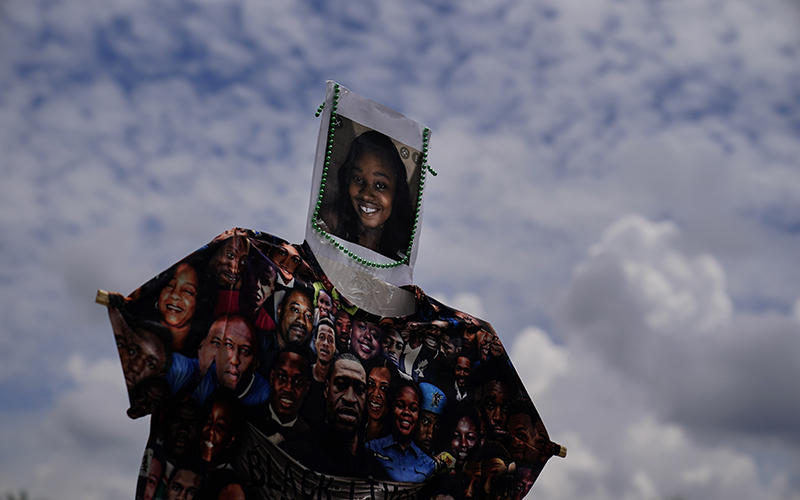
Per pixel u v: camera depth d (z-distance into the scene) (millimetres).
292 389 3113
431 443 3516
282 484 3035
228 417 2920
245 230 3180
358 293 3578
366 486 3242
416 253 3836
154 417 2834
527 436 3771
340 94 3660
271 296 3131
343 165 3643
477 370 3756
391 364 3486
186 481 2803
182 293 2877
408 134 3889
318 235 3496
